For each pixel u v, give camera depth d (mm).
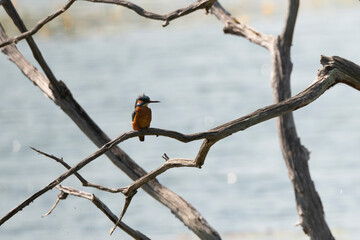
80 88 39031
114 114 33812
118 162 8062
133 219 21297
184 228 20594
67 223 21125
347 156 26078
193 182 24594
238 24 9711
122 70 43312
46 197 23859
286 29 8953
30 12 51594
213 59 46062
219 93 37438
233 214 21203
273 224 20297
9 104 37344
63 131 32031
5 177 25391
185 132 31000
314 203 8094
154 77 41531
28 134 31344
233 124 5449
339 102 34406
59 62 45312
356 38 47219
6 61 50750
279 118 8312
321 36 48875
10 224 21250
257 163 26547
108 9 57969
